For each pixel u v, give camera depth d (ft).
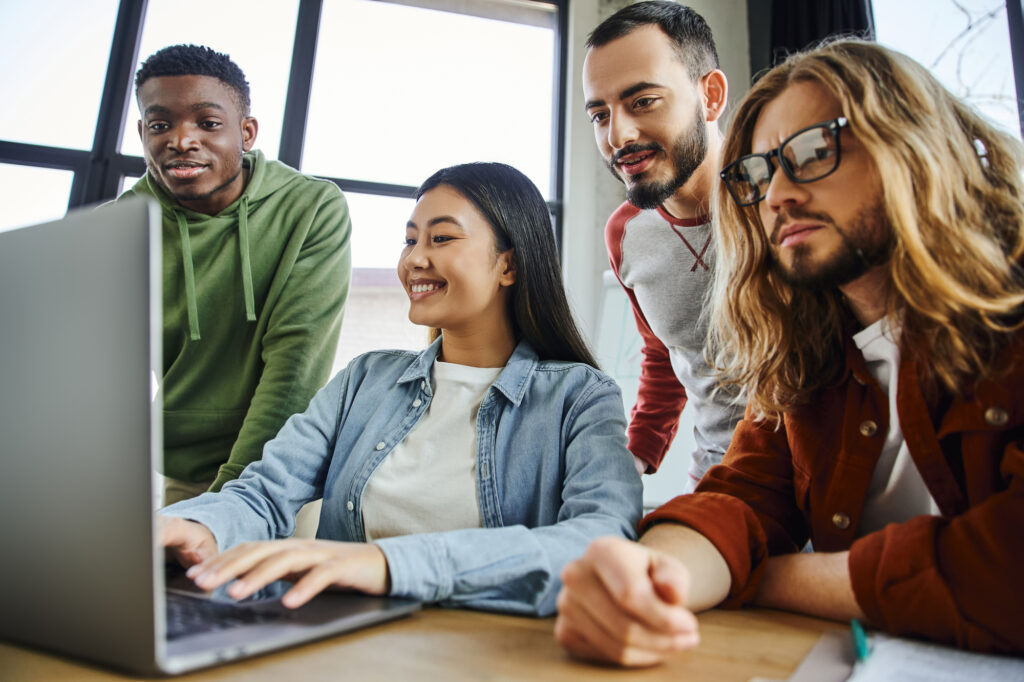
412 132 8.71
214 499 2.77
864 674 1.41
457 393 3.20
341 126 8.49
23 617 1.43
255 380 4.93
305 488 3.19
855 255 2.16
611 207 8.81
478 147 8.96
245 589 1.67
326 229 5.15
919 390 2.15
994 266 2.05
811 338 2.55
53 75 7.93
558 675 1.39
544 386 3.10
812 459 2.50
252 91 8.32
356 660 1.45
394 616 1.77
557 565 2.00
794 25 7.77
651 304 4.86
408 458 3.05
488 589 1.98
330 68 8.61
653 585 1.45
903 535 1.86
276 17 8.54
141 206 1.21
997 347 1.99
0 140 7.65
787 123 2.34
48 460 1.34
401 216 8.54
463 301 3.17
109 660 1.29
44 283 1.33
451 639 1.65
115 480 1.24
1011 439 1.94
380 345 9.04
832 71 2.24
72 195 7.81
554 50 9.43
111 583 1.27
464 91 9.02
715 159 4.64
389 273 8.99
